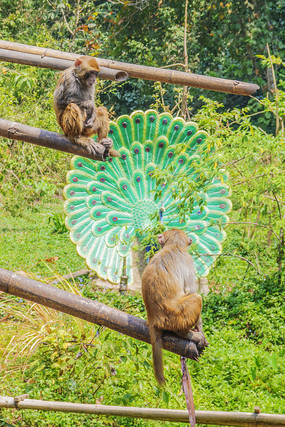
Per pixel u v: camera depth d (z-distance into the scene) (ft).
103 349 25.54
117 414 20.49
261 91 86.74
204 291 43.06
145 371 30.07
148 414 20.38
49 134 17.20
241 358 31.91
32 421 26.89
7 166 55.06
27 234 58.49
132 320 16.76
